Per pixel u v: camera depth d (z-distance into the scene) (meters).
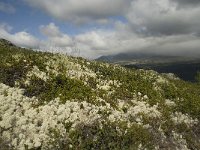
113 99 22.25
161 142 20.47
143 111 22.16
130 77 27.39
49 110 18.53
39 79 21.05
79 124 18.00
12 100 18.80
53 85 20.89
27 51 28.55
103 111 19.64
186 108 25.61
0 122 17.09
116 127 18.89
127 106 21.89
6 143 16.30
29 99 19.34
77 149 16.91
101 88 23.00
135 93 24.55
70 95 20.11
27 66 22.17
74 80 22.23
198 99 27.75
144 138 19.47
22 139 16.59
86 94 20.83
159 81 29.86
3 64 21.59
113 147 17.91
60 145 16.84
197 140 23.19
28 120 17.77
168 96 26.88
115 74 27.02
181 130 22.95
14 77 21.06
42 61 23.97
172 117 23.69
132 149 18.38
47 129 17.47
